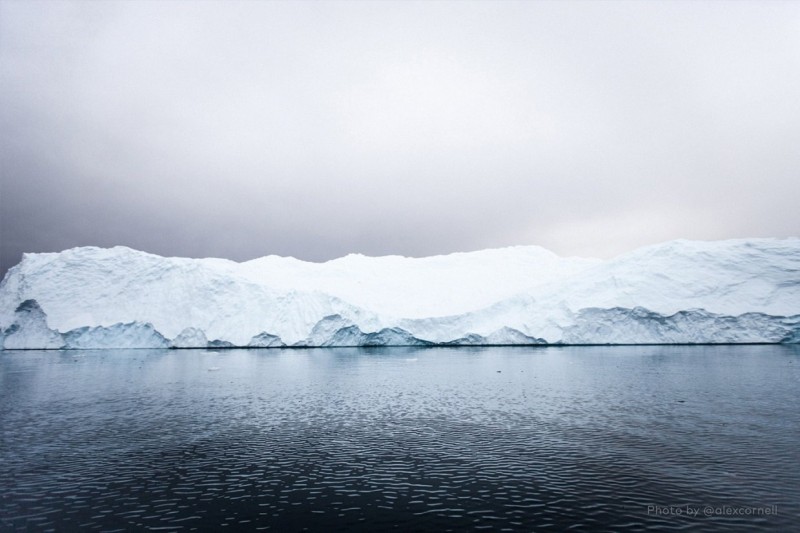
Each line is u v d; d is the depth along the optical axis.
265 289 91.88
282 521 15.84
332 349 84.44
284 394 39.31
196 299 91.50
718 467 19.95
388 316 91.06
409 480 19.34
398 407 33.56
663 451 22.25
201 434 26.83
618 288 81.19
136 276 94.94
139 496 18.03
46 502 17.50
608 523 15.27
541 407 32.50
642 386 39.44
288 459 22.23
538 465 20.77
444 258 117.69
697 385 39.19
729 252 80.06
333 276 109.94
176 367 59.38
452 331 88.50
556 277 102.75
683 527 14.88
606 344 79.69
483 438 25.16
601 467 20.31
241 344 87.44
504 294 96.12
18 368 59.56
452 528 15.18
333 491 18.33
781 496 16.97
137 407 34.62
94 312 91.56
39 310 92.00
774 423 26.75
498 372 50.22
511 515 16.00
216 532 15.09
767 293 75.38
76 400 37.66
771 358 56.09
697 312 75.75
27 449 24.16
